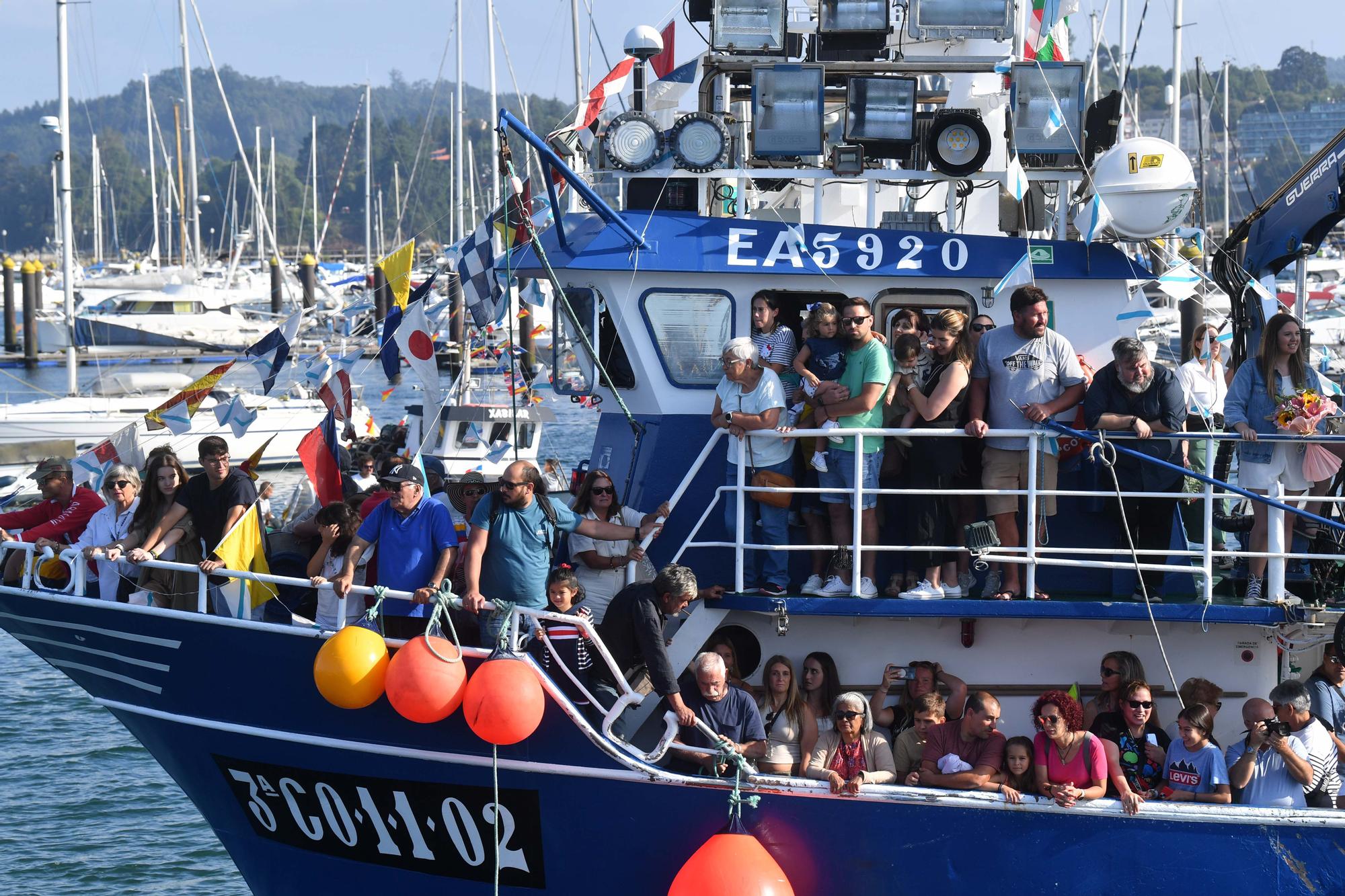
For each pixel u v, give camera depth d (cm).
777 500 2412
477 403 7994
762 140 2641
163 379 11012
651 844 2306
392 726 2344
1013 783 2300
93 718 5116
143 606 2467
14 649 6019
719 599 2398
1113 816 2250
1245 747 2375
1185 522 2706
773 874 2212
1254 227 2912
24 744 4825
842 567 2406
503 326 9281
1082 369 2417
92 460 3031
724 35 2739
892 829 2259
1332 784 2344
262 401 8869
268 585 2462
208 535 2555
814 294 2652
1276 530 2355
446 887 2447
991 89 2877
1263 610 2341
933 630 2477
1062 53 3272
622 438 2762
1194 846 2248
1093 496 2420
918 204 3116
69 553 2567
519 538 2295
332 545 2461
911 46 2905
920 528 2403
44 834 4078
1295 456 2439
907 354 2412
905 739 2409
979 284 2647
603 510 2431
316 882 2573
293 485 8494
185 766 2612
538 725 2244
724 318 2628
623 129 2641
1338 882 2238
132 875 3812
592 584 2434
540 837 2345
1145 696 2341
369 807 2442
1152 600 2406
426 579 2330
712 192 2811
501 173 2730
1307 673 2655
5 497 3288
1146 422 2350
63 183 11062
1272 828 2238
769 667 2398
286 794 2514
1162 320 9538
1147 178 2567
